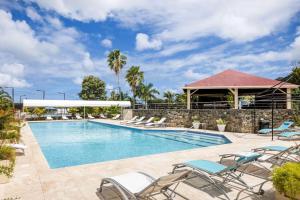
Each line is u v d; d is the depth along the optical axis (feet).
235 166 18.25
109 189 17.58
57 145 48.52
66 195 16.56
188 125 65.05
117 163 25.11
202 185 18.17
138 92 146.20
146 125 69.72
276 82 68.69
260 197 16.12
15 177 20.31
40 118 112.27
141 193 13.78
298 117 49.55
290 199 13.57
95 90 217.15
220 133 51.37
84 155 38.81
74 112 126.21
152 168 23.15
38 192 17.06
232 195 16.49
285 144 36.42
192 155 28.71
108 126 84.79
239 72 84.48
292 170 13.82
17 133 38.91
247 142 38.70
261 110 51.60
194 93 84.58
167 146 46.44
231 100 75.97
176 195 16.44
